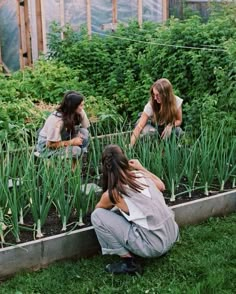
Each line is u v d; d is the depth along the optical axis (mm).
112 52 8328
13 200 3703
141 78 7191
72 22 10023
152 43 7055
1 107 6027
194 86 6418
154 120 5289
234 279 3588
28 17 9773
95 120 6383
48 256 3762
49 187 3932
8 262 3607
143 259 3814
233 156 4793
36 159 4875
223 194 4598
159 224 3580
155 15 10523
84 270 3715
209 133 4949
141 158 4625
